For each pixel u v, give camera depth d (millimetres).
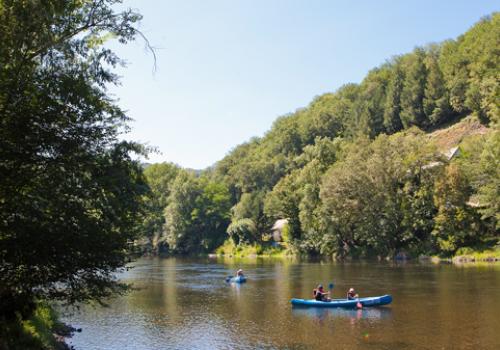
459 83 116000
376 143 70188
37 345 14812
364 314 25172
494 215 56625
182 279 46750
